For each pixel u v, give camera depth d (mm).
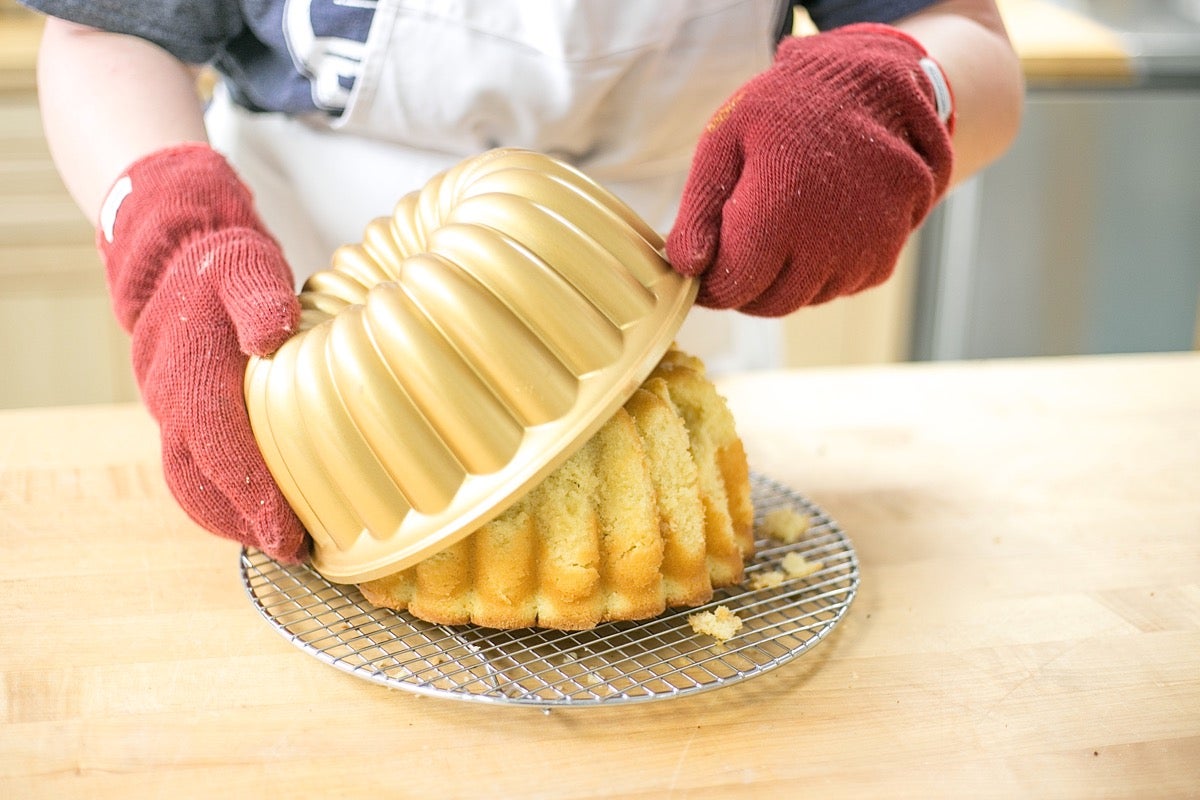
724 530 893
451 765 769
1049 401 1218
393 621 872
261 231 910
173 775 756
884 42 906
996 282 2250
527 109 1039
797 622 875
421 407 795
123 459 1082
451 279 792
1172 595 927
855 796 752
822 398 1217
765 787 757
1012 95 1010
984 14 1055
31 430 1126
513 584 840
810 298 857
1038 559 966
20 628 869
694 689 791
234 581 922
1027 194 2182
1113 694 828
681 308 827
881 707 814
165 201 890
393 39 1011
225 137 1167
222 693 816
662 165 1115
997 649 866
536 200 821
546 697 801
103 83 992
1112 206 2205
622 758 775
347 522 831
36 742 775
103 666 835
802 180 812
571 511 838
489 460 793
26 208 1965
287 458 820
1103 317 2305
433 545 802
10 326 2055
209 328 844
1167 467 1100
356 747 779
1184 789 760
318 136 1105
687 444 869
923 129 865
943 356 2312
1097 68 2096
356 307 820
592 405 794
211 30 1049
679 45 1041
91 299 2066
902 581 935
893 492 1054
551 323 795
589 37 1003
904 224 845
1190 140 2164
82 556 948
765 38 1058
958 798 752
